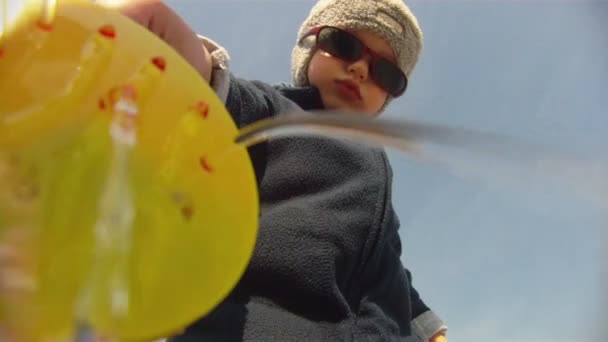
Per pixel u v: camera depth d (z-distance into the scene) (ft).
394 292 1.45
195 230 0.70
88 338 0.57
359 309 1.33
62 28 0.72
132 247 0.62
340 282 1.31
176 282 0.68
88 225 0.59
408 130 0.55
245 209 0.77
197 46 1.15
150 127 0.70
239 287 1.21
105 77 0.69
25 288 0.57
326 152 1.44
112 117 0.65
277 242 1.25
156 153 0.69
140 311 0.64
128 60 0.72
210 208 0.73
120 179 0.62
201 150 0.73
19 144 0.62
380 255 1.42
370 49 1.93
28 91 0.66
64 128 0.63
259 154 1.39
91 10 0.76
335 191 1.41
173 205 0.69
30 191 0.60
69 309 0.57
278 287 1.22
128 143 0.64
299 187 1.39
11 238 0.58
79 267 0.58
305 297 1.23
